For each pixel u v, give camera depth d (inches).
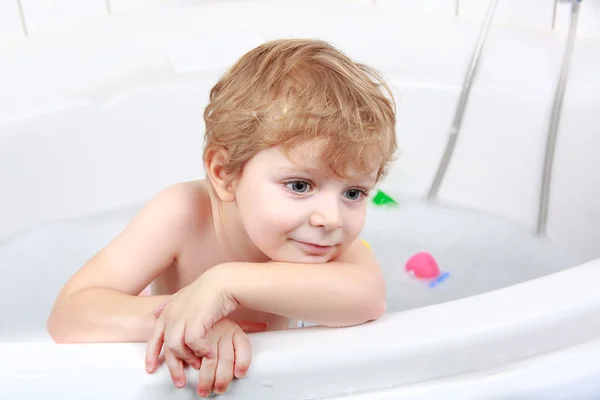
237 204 33.3
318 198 29.8
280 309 29.6
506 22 58.8
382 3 62.2
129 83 55.4
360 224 31.0
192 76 56.7
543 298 28.8
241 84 32.2
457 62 56.1
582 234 52.9
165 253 36.5
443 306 29.3
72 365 26.5
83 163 54.4
